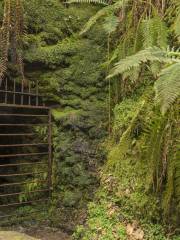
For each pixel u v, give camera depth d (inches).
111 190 160.9
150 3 163.3
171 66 102.7
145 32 151.6
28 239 143.4
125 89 171.3
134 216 146.8
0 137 211.6
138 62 108.8
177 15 141.7
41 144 189.5
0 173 207.3
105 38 184.4
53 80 183.3
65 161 179.9
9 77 180.4
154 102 121.3
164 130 124.3
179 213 131.9
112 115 177.5
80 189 175.0
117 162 159.0
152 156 127.8
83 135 179.3
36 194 191.5
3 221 181.5
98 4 192.9
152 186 140.3
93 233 153.2
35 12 181.0
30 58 178.1
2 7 171.6
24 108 193.6
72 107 183.8
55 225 177.9
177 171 124.8
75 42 185.6
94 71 182.4
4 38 160.7
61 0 190.9
